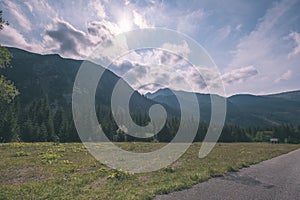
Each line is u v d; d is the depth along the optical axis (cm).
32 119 9181
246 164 2091
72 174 1565
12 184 1288
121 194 1054
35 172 1623
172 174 1555
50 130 8406
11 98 2233
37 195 1055
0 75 2088
